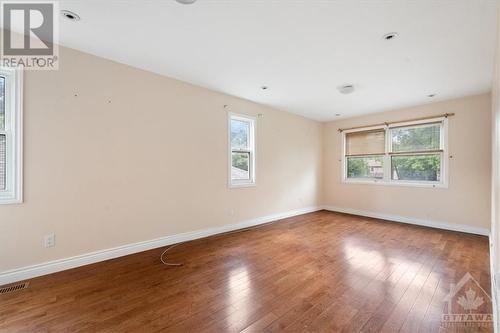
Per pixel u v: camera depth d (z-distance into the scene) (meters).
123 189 2.83
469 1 1.71
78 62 2.50
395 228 4.14
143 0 1.75
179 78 3.26
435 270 2.46
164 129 3.18
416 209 4.46
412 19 1.94
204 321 1.66
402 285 2.15
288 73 3.06
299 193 5.36
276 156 4.83
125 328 1.58
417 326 1.61
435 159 4.29
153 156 3.08
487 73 2.98
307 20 1.98
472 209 3.86
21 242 2.21
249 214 4.29
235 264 2.61
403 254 2.91
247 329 1.58
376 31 2.12
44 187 2.31
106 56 2.64
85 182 2.56
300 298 1.95
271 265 2.59
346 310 1.79
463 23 1.97
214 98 3.75
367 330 1.57
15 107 2.17
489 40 2.22
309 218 4.96
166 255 2.86
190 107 3.45
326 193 5.98
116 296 1.96
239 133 4.26
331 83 3.40
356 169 5.46
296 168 5.29
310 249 3.08
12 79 2.19
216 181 3.78
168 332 1.55
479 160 3.80
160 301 1.89
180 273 2.39
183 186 3.38
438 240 3.46
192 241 3.41
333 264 2.61
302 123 5.42
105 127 2.69
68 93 2.44
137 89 2.93
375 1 1.74
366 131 5.24
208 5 1.80
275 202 4.80
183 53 2.56
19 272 2.19
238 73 3.08
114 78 2.75
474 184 3.85
